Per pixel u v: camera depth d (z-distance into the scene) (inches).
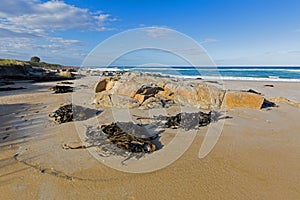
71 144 219.1
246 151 209.6
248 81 989.8
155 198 138.7
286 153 205.9
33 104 420.8
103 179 159.0
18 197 137.6
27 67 1336.1
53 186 149.6
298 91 661.9
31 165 177.0
